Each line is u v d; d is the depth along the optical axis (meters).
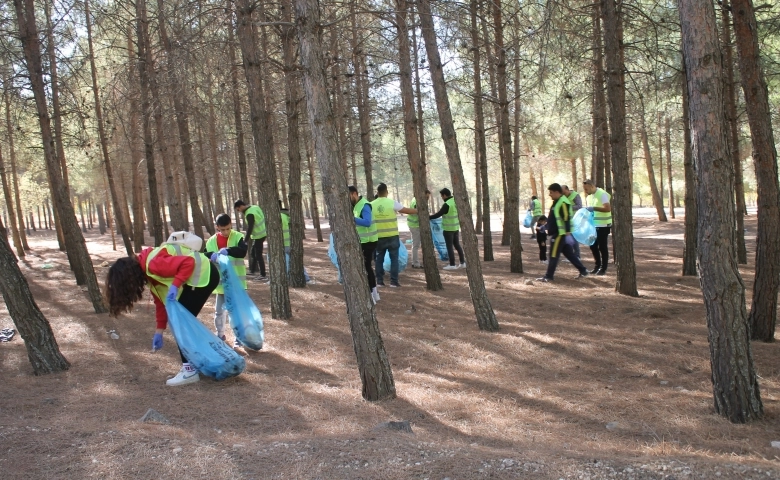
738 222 11.81
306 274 11.55
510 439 3.87
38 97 8.47
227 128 18.05
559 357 5.92
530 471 3.02
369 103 13.40
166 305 5.35
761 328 6.18
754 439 3.78
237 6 7.68
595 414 4.36
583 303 8.45
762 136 6.05
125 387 5.20
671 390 4.86
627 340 6.40
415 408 4.56
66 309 8.95
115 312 5.27
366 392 4.80
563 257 14.39
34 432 3.72
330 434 3.85
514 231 11.73
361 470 3.09
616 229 8.96
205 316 8.25
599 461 3.14
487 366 5.73
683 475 2.92
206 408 4.59
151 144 13.57
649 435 3.91
